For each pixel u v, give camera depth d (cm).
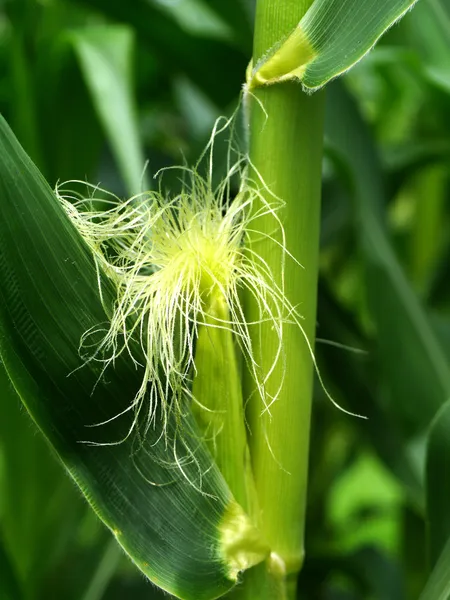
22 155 30
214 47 58
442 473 40
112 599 61
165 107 83
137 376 33
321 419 70
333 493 113
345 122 53
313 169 33
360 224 54
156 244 34
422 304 57
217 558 33
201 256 33
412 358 54
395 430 55
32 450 58
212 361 33
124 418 32
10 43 63
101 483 32
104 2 57
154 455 33
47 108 60
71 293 31
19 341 31
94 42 57
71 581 59
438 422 40
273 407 34
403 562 65
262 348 33
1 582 48
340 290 85
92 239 35
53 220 30
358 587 68
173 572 33
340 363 56
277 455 34
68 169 62
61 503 60
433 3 58
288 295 33
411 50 55
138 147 53
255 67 32
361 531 104
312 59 31
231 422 34
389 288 54
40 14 63
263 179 32
